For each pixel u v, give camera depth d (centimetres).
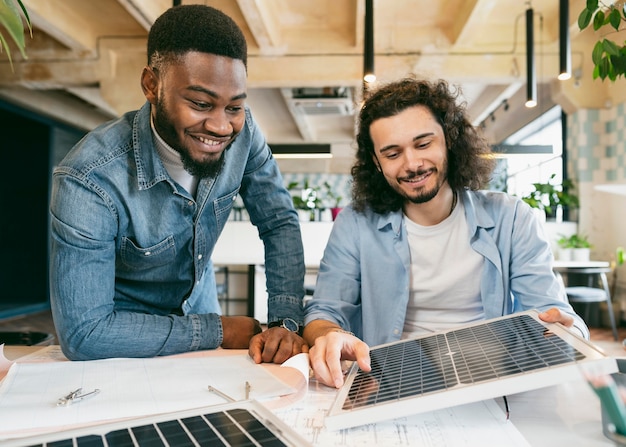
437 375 67
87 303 95
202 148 94
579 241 546
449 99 122
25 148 732
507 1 479
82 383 81
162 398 74
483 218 125
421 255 128
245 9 431
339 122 927
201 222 115
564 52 331
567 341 67
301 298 125
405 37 530
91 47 541
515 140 903
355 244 132
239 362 95
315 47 539
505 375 60
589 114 579
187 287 121
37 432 62
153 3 439
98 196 97
